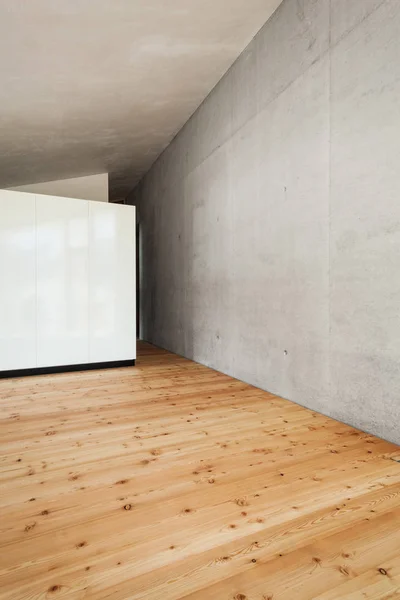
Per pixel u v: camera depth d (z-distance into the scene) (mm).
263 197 4137
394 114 2592
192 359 6203
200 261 5832
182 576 1405
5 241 4781
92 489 2057
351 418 3006
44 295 5012
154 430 2951
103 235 5387
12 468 2311
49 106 5230
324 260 3256
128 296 5590
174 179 7000
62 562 1480
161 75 4867
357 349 2934
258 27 4141
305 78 3457
